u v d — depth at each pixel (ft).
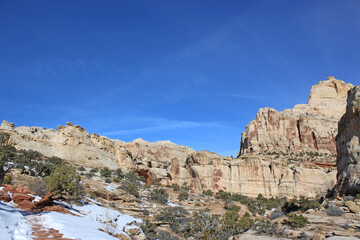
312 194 248.93
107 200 129.39
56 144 204.85
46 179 80.28
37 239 44.75
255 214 184.55
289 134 412.77
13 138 179.83
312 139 397.39
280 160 280.72
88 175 171.73
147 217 125.49
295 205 178.40
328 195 146.92
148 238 97.55
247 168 269.03
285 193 250.98
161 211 138.51
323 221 79.46
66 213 70.79
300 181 254.06
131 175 219.61
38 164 129.08
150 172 283.38
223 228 110.01
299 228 75.92
